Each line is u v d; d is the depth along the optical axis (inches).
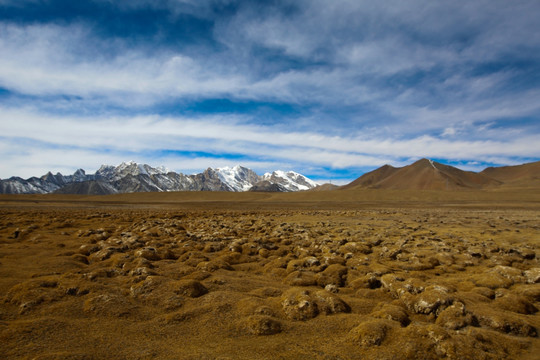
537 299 383.6
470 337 268.2
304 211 2272.4
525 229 1103.0
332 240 799.1
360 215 1866.4
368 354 249.1
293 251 676.7
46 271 451.5
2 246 644.7
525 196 5078.7
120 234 818.2
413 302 348.2
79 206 2571.4
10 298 339.0
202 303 344.8
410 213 2036.2
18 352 236.5
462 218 1612.9
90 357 230.4
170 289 370.3
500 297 382.9
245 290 403.2
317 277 455.5
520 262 594.9
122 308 323.0
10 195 4520.2
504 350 262.4
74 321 295.0
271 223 1272.1
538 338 290.4
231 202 4357.8
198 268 499.8
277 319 304.8
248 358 239.8
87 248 616.1
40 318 294.4
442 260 583.8
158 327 291.7
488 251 682.2
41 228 937.5
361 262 554.6
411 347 252.8
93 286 372.5
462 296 378.0
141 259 488.7
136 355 239.6
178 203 3855.8
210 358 236.4
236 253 609.6
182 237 796.6
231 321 303.1
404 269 538.3
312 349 257.1
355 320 305.9
